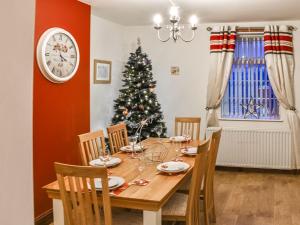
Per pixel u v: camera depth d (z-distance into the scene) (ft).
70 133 13.62
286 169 18.15
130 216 8.55
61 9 12.85
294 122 17.80
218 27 18.39
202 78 19.29
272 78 17.93
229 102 19.29
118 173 9.04
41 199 12.00
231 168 19.06
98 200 7.48
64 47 12.82
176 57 19.62
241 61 18.92
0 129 2.07
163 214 8.63
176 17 11.17
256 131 18.19
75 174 6.43
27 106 2.27
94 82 17.28
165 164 9.57
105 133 18.57
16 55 2.18
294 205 13.30
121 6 14.87
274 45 17.69
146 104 18.04
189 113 19.67
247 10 15.53
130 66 18.52
